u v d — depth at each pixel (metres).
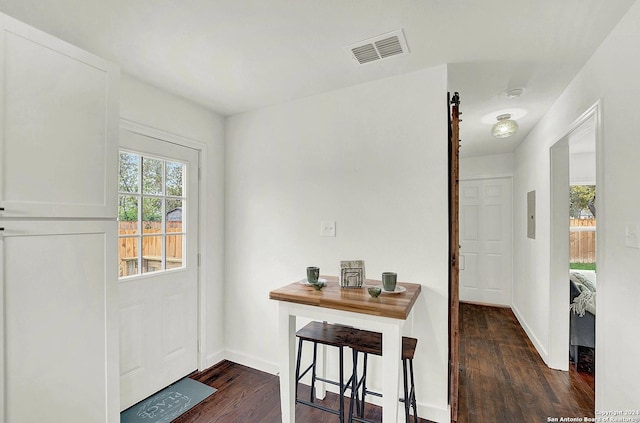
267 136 2.73
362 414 1.93
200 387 2.42
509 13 1.50
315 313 1.77
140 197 2.28
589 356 2.81
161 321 2.39
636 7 1.42
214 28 1.64
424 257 2.10
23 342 1.20
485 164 4.82
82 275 1.39
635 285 1.44
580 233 4.95
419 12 1.51
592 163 4.44
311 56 1.93
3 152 1.15
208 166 2.78
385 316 1.57
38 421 1.23
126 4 1.44
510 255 4.69
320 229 2.46
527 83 2.27
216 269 2.86
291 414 1.87
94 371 1.42
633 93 1.45
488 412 2.13
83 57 1.40
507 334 3.60
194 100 2.60
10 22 1.17
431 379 2.06
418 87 2.11
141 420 2.02
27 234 1.21
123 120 2.12
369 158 2.28
